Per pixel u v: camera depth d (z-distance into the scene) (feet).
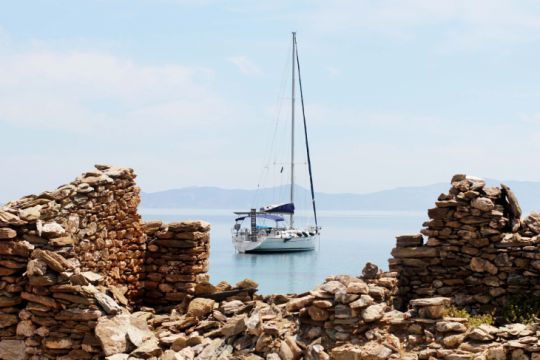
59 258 44.93
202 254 61.00
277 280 131.95
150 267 60.44
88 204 51.39
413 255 55.88
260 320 45.16
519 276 52.49
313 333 43.88
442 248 55.16
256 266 160.86
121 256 56.54
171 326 49.80
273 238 195.52
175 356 43.06
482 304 53.11
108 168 56.95
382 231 442.50
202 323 49.01
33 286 44.55
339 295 44.14
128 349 44.14
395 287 54.08
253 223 201.67
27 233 45.83
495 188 56.44
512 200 55.26
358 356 40.96
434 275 55.16
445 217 55.42
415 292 55.47
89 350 43.50
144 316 51.06
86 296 44.14
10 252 44.96
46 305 44.32
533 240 52.60
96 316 43.80
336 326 43.68
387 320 43.75
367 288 44.75
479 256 53.98
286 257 185.88
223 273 145.79
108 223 54.49
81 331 44.09
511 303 51.70
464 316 46.62
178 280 59.62
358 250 213.87
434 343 41.70
